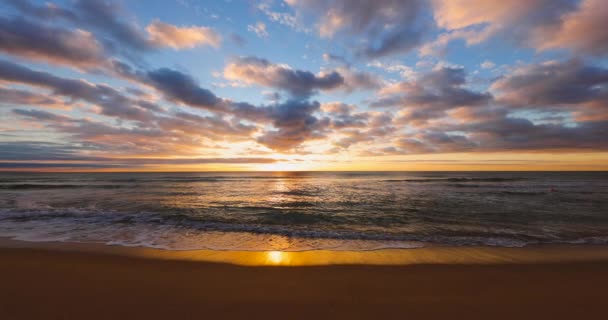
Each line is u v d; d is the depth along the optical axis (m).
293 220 10.15
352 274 4.32
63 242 6.23
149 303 3.19
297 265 4.79
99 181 39.44
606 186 26.56
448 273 4.40
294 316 2.95
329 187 27.69
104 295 3.38
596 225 9.05
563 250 5.92
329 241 6.82
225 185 31.55
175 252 5.54
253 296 3.43
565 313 3.04
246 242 6.60
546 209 12.39
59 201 15.09
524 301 3.32
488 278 4.17
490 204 14.14
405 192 21.33
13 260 4.75
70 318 2.82
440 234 7.84
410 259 5.22
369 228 8.76
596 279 4.11
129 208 12.59
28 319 2.78
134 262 4.81
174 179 47.75
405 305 3.20
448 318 2.92
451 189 24.06
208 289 3.63
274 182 38.41
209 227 8.49
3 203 14.12
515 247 6.21
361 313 3.01
